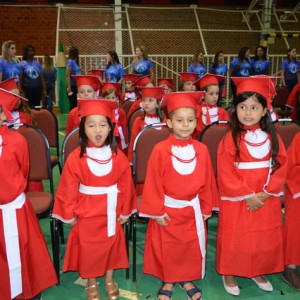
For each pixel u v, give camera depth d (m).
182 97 2.21
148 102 3.44
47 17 10.95
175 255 2.32
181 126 2.21
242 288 2.55
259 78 2.24
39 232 2.29
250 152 2.31
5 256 2.15
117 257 2.39
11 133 2.19
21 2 11.23
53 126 3.93
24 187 2.18
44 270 2.28
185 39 11.34
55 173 4.61
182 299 2.42
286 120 3.00
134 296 2.44
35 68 6.66
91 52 10.94
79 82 3.90
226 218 2.38
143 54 7.55
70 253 2.35
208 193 2.35
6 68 6.12
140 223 3.40
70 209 2.25
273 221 2.38
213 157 2.96
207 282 2.61
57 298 2.43
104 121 2.22
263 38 10.30
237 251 2.37
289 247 2.52
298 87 5.53
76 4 11.45
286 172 2.38
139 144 2.82
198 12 11.92
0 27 10.72
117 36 10.51
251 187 2.32
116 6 10.35
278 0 12.48
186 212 2.28
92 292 2.38
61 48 8.84
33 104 6.84
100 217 2.28
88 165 2.23
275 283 2.60
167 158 2.24
